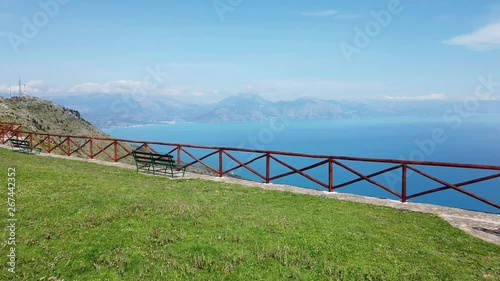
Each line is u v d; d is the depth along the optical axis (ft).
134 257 21.66
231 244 23.85
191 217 28.86
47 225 25.44
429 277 20.98
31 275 19.53
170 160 55.67
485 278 21.53
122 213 28.53
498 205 36.40
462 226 33.06
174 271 20.31
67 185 37.65
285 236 26.00
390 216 35.76
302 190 48.14
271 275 20.31
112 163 69.00
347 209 37.93
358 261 22.61
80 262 20.93
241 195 43.47
